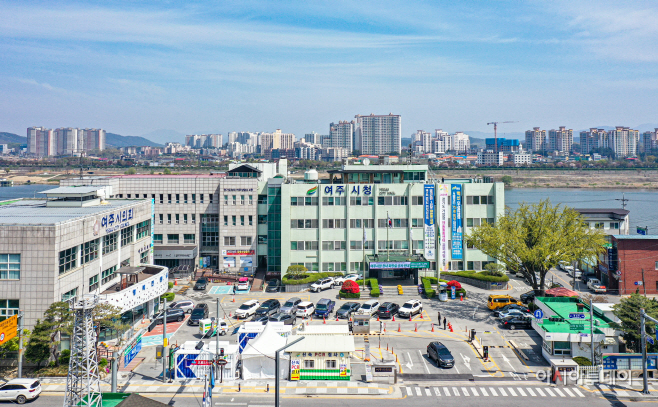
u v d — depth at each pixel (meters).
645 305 50.88
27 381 42.06
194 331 61.25
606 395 43.34
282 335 51.91
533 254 67.81
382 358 51.88
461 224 89.62
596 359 49.78
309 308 67.12
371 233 89.25
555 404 41.41
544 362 51.03
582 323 52.12
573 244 70.00
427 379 46.75
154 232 96.00
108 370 48.62
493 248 72.56
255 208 93.62
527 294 73.50
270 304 69.50
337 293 80.06
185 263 92.69
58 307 48.78
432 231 89.06
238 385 45.66
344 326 53.75
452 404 41.38
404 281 87.00
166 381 46.56
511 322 61.81
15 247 50.34
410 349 54.66
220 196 93.56
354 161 102.94
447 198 89.25
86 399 37.56
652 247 77.75
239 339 52.00
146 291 63.22
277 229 93.56
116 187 94.88
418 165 93.56
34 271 50.34
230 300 76.00
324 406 40.91
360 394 43.47
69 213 61.31
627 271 78.06
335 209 89.19
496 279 82.12
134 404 32.50
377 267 82.31
